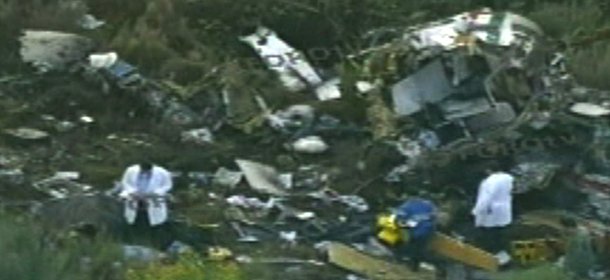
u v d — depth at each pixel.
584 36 90.38
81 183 73.56
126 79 80.75
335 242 70.88
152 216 69.25
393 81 81.00
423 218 70.50
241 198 73.25
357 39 89.00
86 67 81.31
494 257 69.88
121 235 68.81
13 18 85.12
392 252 70.38
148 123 79.25
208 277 59.97
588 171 77.69
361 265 68.19
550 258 70.62
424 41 80.62
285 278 66.12
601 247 70.44
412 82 79.75
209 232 69.94
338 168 77.38
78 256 61.22
